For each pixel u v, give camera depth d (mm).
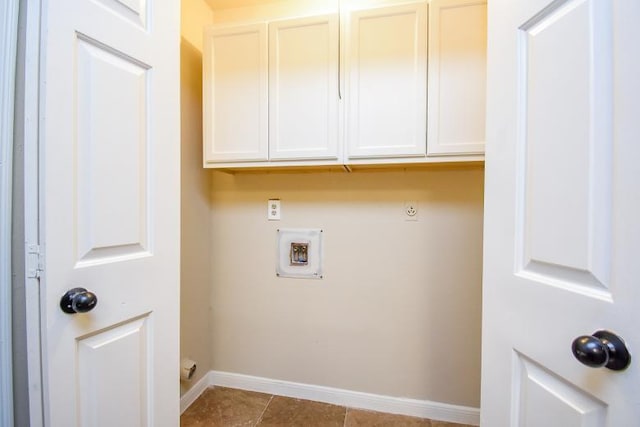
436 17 1263
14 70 596
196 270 1660
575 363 504
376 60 1330
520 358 638
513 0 662
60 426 601
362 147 1354
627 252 435
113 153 705
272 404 1636
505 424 673
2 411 591
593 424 475
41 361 580
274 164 1466
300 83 1404
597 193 477
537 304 587
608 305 453
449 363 1530
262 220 1743
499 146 703
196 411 1566
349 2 1558
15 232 607
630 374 423
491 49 738
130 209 750
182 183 1541
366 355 1626
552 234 557
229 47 1470
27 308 574
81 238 638
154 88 813
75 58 622
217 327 1789
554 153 554
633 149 431
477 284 1501
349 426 1469
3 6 587
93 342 668
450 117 1268
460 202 1518
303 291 1700
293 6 1652
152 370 815
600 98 474
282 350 1727
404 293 1584
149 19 800
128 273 746
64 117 604
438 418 1529
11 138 597
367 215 1620
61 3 593
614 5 457
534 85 603
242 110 1470
